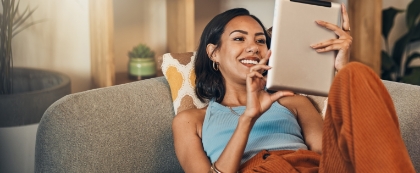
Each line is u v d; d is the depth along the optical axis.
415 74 2.72
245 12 1.56
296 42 1.33
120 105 1.42
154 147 1.48
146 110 1.48
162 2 2.45
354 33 2.61
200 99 1.58
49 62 2.16
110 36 2.08
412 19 2.75
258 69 1.28
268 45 1.61
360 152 1.03
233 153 1.28
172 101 1.59
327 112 1.14
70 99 1.33
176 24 2.38
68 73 2.23
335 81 1.11
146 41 2.46
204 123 1.46
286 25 1.32
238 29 1.49
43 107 1.86
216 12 2.61
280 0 1.32
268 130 1.45
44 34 2.13
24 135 1.85
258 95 1.30
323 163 1.18
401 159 1.01
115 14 2.36
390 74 2.83
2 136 1.82
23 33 2.06
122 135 1.39
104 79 2.13
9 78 1.93
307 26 1.33
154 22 2.46
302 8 1.33
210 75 1.56
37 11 2.09
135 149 1.42
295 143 1.43
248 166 1.35
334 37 1.35
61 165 1.29
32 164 1.89
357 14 2.58
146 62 2.29
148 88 1.54
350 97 1.07
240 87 1.53
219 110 1.48
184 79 1.59
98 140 1.34
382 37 2.89
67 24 2.18
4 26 1.91
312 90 1.35
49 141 1.30
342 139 1.09
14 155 1.85
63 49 2.19
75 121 1.31
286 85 1.33
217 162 1.31
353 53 2.62
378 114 1.03
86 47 2.26
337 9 1.36
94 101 1.37
